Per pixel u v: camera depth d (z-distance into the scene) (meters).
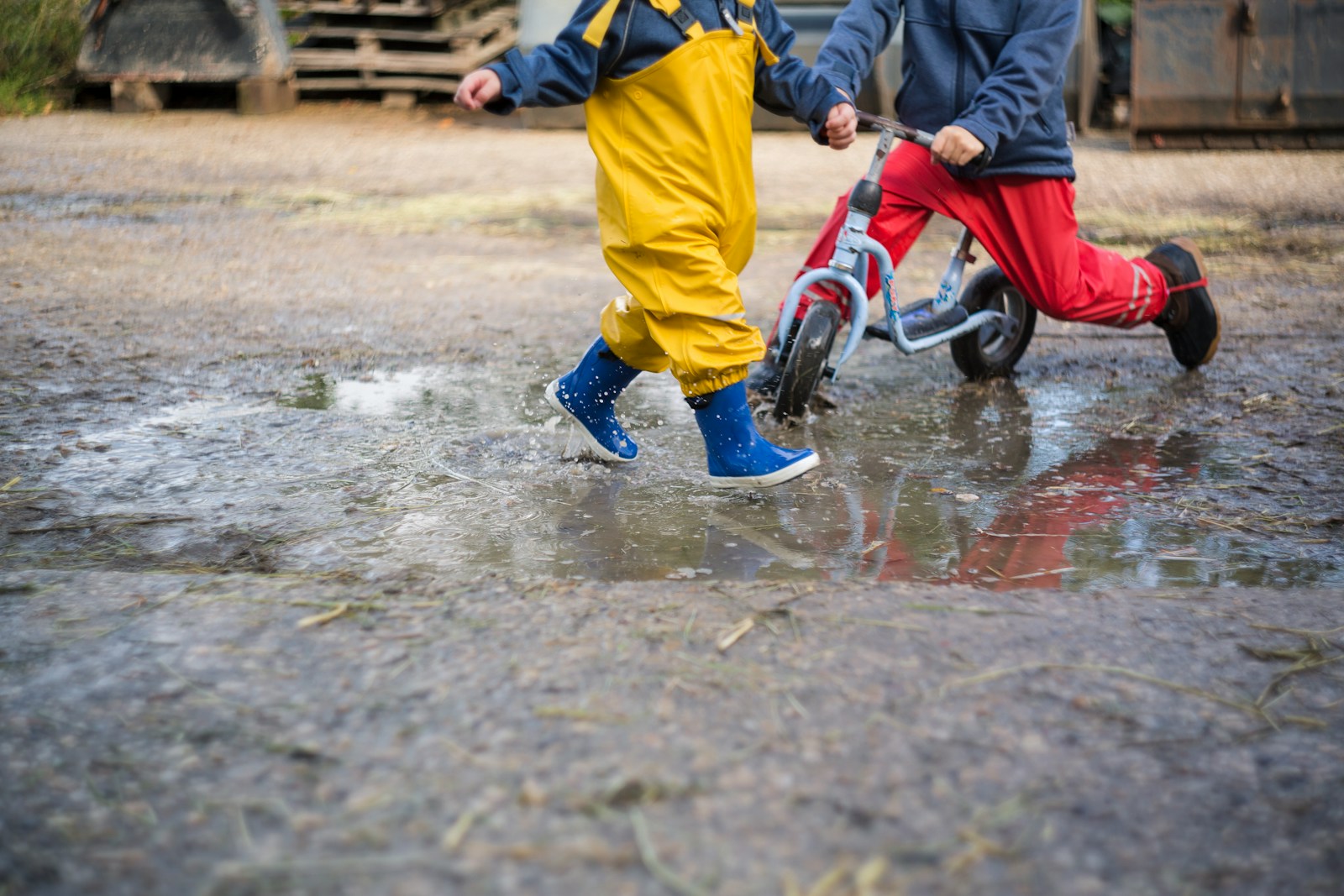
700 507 3.17
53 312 5.43
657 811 1.73
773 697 2.04
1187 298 4.43
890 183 4.00
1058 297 4.08
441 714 1.99
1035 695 2.07
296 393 4.24
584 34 2.69
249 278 6.35
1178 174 10.13
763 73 3.07
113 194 9.17
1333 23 11.19
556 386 3.44
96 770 1.83
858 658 2.19
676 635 2.27
